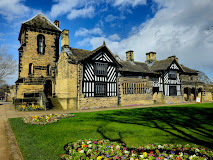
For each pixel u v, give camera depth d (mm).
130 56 26609
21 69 17531
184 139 5617
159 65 26281
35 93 17875
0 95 42812
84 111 13664
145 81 21766
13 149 4684
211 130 6891
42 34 19062
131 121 8766
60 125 7648
